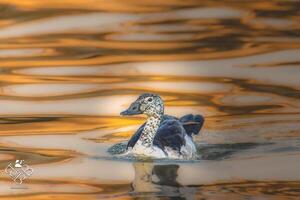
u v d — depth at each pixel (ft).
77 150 42.01
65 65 57.06
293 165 39.47
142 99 41.04
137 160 40.42
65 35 64.18
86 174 38.96
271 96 50.01
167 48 60.49
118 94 50.75
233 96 50.11
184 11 70.54
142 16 68.90
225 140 42.55
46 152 41.91
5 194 36.88
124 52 59.82
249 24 66.80
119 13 69.67
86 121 46.32
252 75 54.49
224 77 54.03
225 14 69.62
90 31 64.90
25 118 46.98
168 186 37.35
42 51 60.29
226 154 40.83
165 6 72.02
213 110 47.44
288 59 57.82
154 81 53.21
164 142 40.40
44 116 47.29
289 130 43.93
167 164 39.78
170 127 40.63
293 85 52.31
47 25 66.39
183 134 40.40
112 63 57.26
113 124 45.80
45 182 38.32
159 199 36.01
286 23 67.00
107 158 40.88
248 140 42.60
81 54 59.52
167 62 57.16
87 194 36.65
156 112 40.93
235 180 37.83
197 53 59.31
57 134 44.34
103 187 37.55
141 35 63.77
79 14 69.41
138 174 38.86
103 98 50.14
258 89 51.57
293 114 46.50
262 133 43.50
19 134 44.42
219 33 64.23
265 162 39.88
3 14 69.21
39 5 71.97
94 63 57.31
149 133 40.83
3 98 50.44
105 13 69.46
